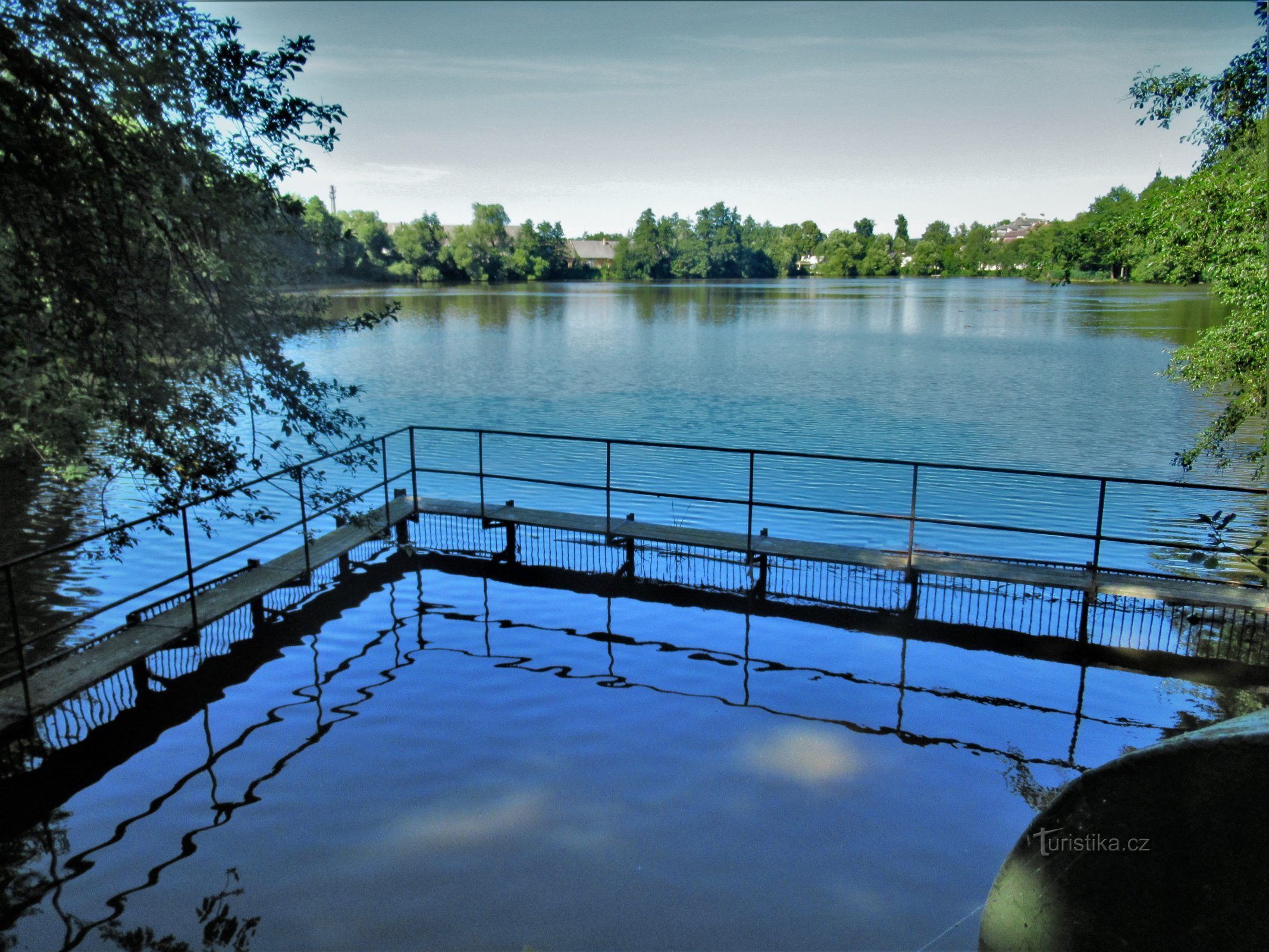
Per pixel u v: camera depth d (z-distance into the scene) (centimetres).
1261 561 978
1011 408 2155
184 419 663
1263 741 133
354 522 873
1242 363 1050
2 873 432
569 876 423
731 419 2011
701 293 10031
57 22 540
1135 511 1230
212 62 596
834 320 5462
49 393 618
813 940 379
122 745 561
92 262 580
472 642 730
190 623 679
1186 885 146
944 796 497
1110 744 561
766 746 556
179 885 421
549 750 550
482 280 13025
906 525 1162
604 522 929
